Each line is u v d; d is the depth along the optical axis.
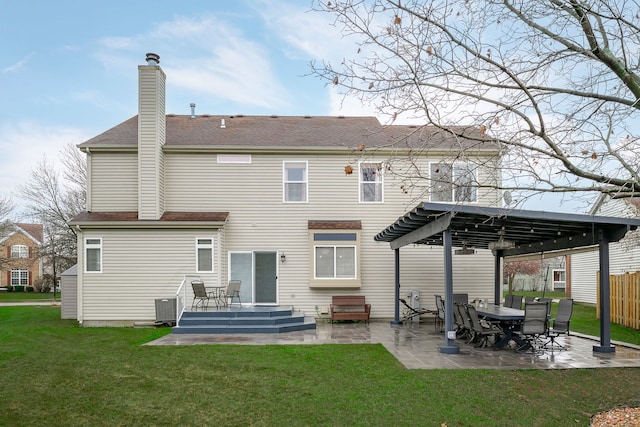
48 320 16.44
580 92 5.20
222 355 8.97
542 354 9.20
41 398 6.21
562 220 8.86
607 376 7.38
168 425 5.33
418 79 5.27
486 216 9.09
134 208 15.79
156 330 13.16
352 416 5.57
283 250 15.88
